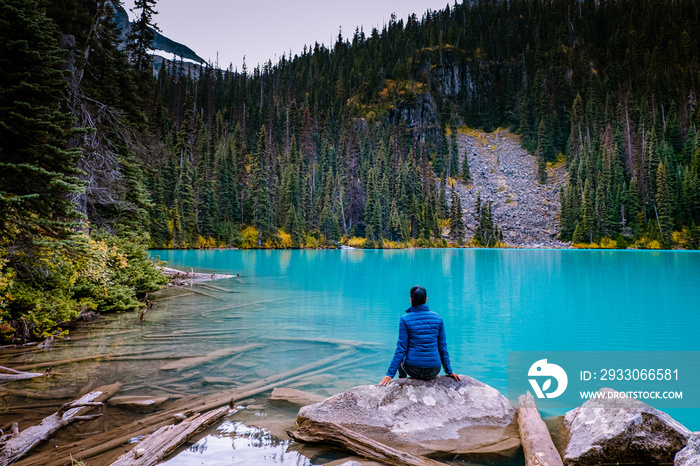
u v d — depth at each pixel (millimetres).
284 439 4340
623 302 15367
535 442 4035
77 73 15664
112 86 17656
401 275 27000
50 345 8453
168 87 128875
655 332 10281
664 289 19406
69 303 10211
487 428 4586
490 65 180625
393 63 182250
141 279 15883
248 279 23906
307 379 6387
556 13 194250
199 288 19172
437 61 178125
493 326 11031
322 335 9617
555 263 39594
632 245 86625
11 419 4707
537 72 163375
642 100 120250
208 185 72312
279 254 58344
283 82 164375
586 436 4078
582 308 14070
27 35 7418
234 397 5547
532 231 100938
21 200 6527
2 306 8352
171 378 6340
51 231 7695
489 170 132500
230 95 141125
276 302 15070
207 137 98812
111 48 18734
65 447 4004
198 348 8266
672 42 153875
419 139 149375
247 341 8930
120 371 6664
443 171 129250
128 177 18234
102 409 5004
